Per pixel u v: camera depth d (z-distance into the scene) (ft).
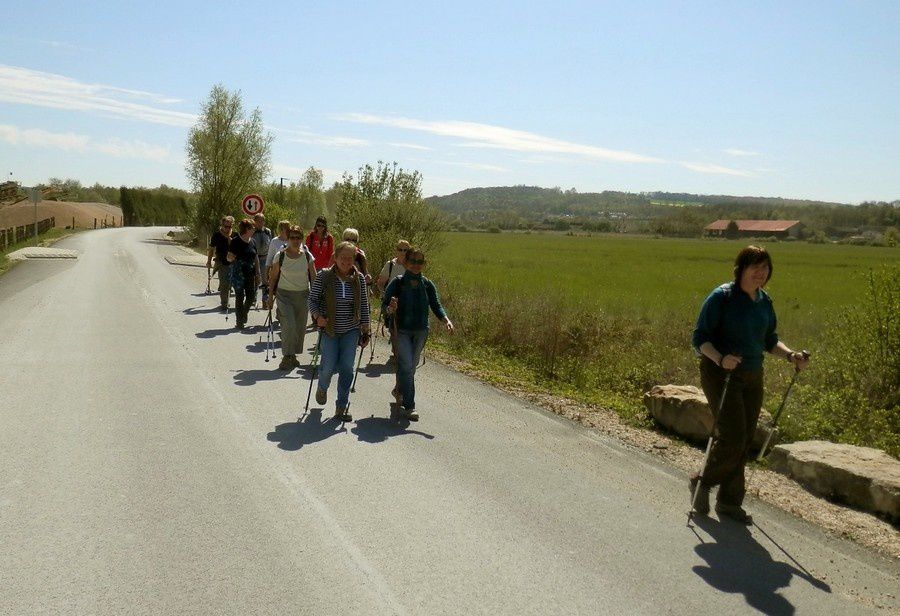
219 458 22.76
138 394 30.30
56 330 45.24
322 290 27.73
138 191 323.98
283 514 18.67
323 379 28.09
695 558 17.43
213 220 163.32
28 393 29.73
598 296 87.61
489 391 35.01
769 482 23.57
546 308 51.19
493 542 17.63
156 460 22.31
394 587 15.19
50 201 317.01
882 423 31.76
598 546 17.76
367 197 75.15
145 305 58.65
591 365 43.32
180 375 34.17
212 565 15.78
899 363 36.06
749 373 20.20
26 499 18.93
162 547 16.52
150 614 13.73
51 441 23.72
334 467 22.40
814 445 24.66
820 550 18.39
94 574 15.16
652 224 622.54
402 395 28.40
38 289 66.85
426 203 72.23
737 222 584.81
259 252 50.24
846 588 16.37
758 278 20.02
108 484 20.20
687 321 60.70
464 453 24.53
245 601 14.34
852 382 36.78
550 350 44.45
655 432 29.19
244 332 47.32
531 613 14.44
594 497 21.08
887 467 22.35
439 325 51.62
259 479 21.08
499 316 50.49
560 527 18.78
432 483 21.43
